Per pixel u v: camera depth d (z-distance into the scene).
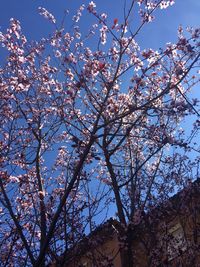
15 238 10.36
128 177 12.05
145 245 11.53
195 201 12.80
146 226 11.86
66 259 10.38
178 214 12.48
